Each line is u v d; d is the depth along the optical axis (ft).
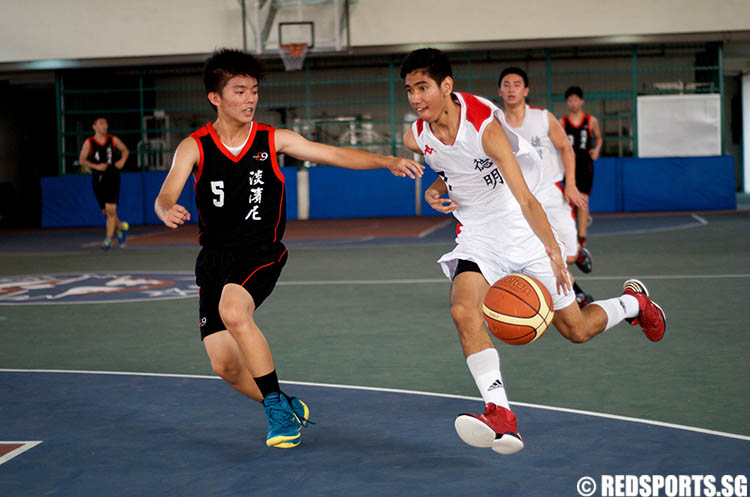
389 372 15.23
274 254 11.55
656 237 39.96
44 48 61.36
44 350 18.06
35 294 26.76
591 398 13.03
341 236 46.26
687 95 59.06
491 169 11.77
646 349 16.53
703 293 23.12
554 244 10.85
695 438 10.85
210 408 13.08
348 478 9.74
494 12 59.06
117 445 11.23
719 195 58.39
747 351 16.11
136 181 61.98
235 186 11.27
